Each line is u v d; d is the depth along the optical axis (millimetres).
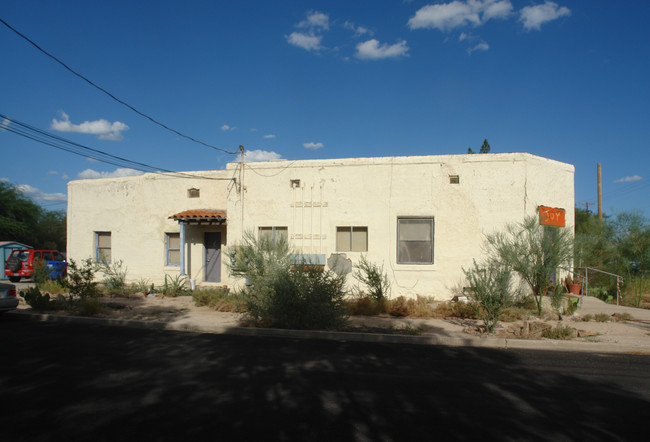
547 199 14906
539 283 12844
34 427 4699
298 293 10664
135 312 12680
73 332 10180
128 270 19000
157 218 18719
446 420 5066
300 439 4492
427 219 15094
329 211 15672
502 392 6141
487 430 4801
